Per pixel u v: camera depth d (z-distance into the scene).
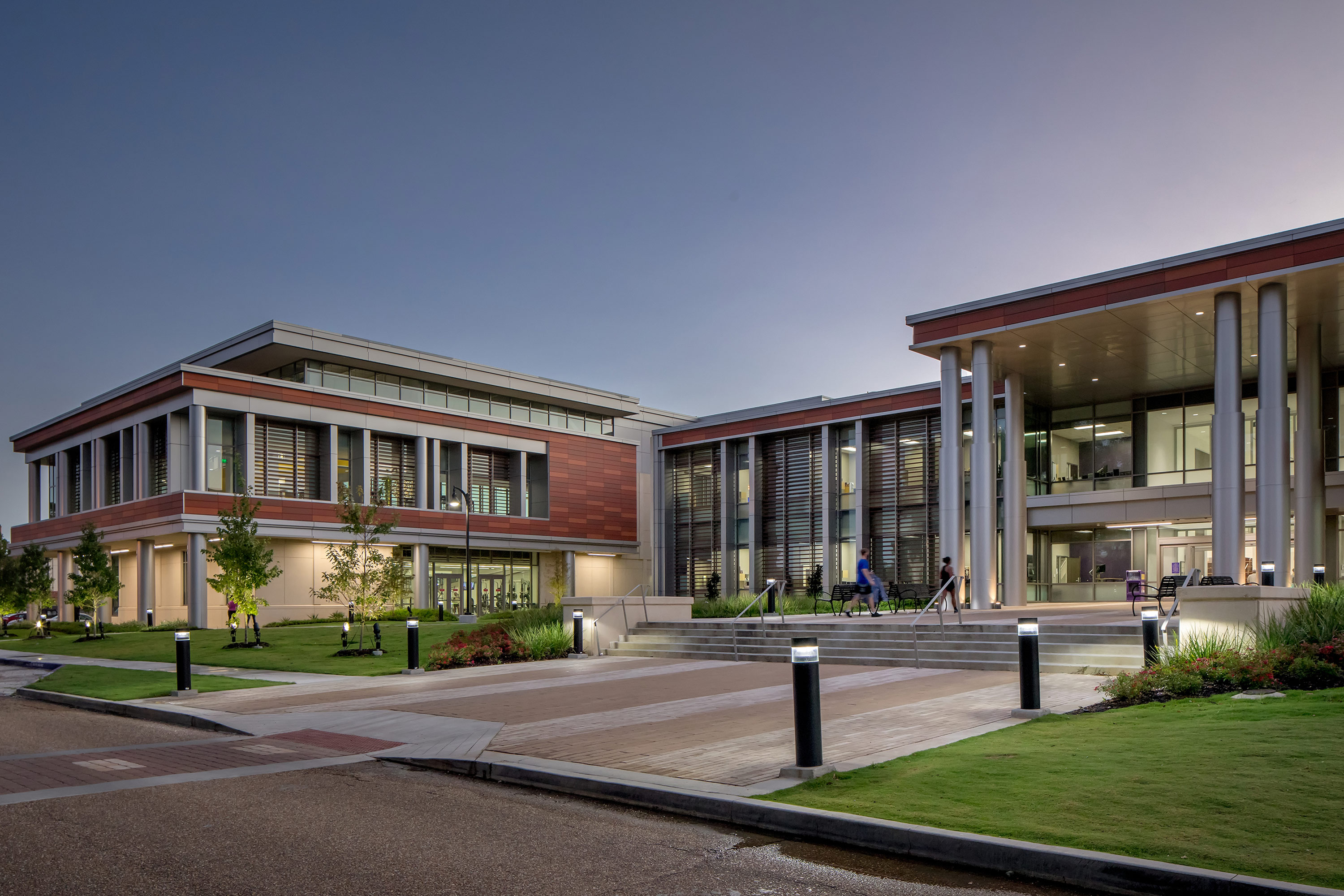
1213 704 10.02
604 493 61.03
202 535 42.00
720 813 6.89
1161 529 36.12
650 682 15.72
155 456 46.31
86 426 50.19
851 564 46.97
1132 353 30.05
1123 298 25.14
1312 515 27.28
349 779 8.66
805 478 49.53
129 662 24.41
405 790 8.14
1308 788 6.36
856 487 46.56
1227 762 7.17
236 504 34.31
